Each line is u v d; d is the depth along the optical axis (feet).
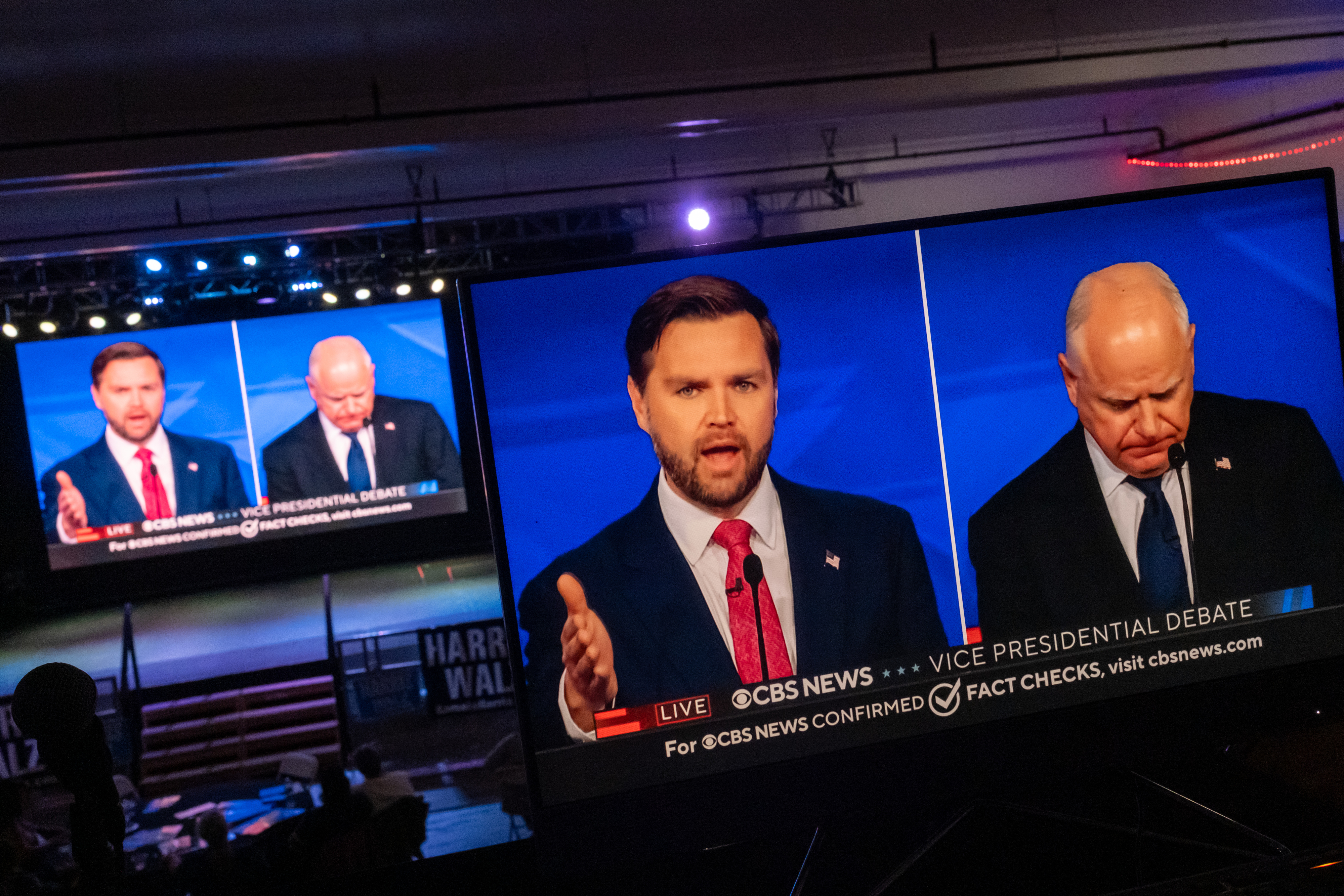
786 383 7.37
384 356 31.17
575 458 7.20
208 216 29.78
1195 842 7.88
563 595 7.20
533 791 7.16
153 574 30.60
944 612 7.52
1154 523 7.68
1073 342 7.61
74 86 19.13
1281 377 7.78
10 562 29.60
